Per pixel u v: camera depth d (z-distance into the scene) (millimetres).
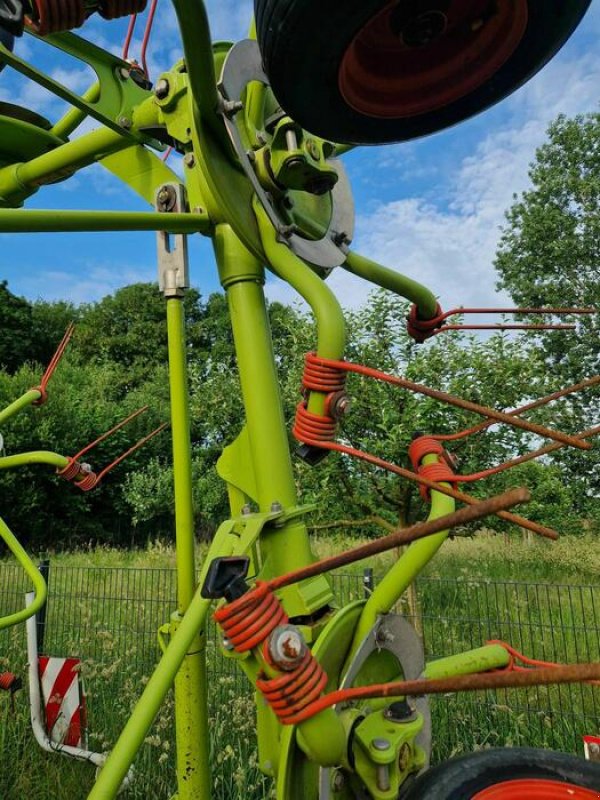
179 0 1379
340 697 1135
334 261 2129
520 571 7836
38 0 1258
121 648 5164
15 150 2455
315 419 1613
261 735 1666
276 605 1219
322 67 1430
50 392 18891
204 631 2062
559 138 20781
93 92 2221
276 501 1808
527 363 5457
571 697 4008
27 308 28156
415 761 1582
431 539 1677
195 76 1622
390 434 5172
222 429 7344
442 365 5355
